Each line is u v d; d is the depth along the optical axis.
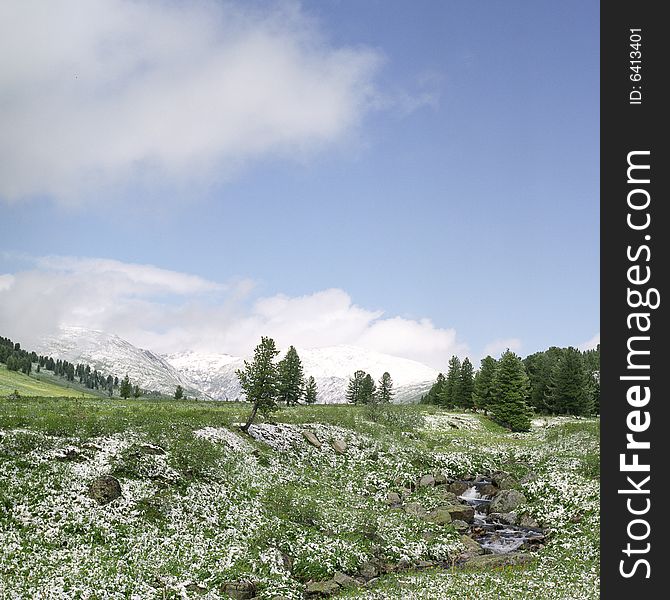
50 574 28.03
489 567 36.59
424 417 92.81
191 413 64.56
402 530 43.91
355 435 69.00
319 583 33.31
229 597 29.48
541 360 132.25
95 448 43.50
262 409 61.62
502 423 98.38
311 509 42.75
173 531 35.62
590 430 70.88
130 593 27.77
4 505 33.16
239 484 45.59
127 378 168.25
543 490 53.06
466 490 57.69
